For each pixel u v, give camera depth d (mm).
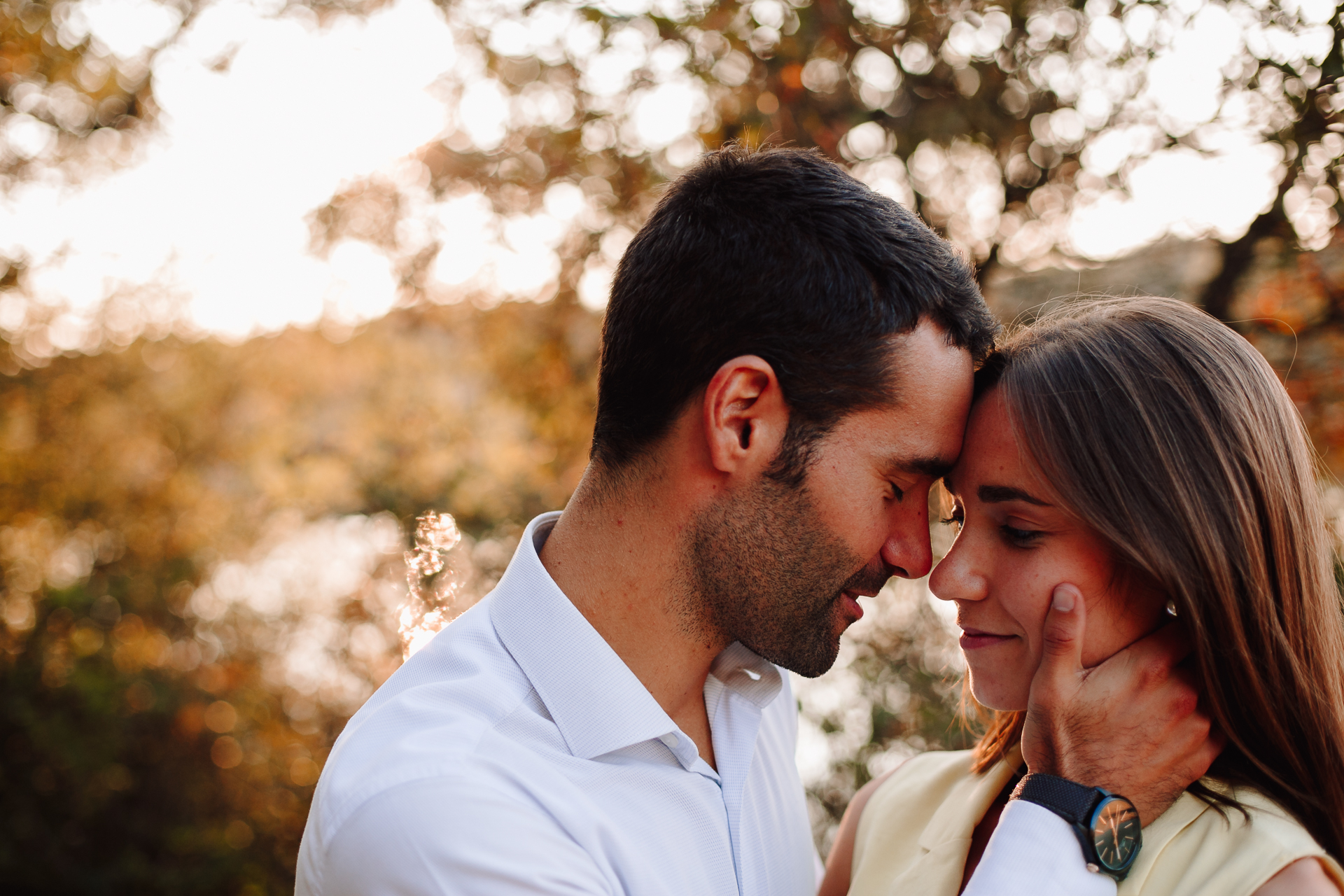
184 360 8492
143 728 7535
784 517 1362
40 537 8180
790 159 1424
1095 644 1357
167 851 7387
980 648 1447
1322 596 1396
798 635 1414
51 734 7148
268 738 7461
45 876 7145
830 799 4387
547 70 4430
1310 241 3514
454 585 2463
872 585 1438
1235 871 1212
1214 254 3939
